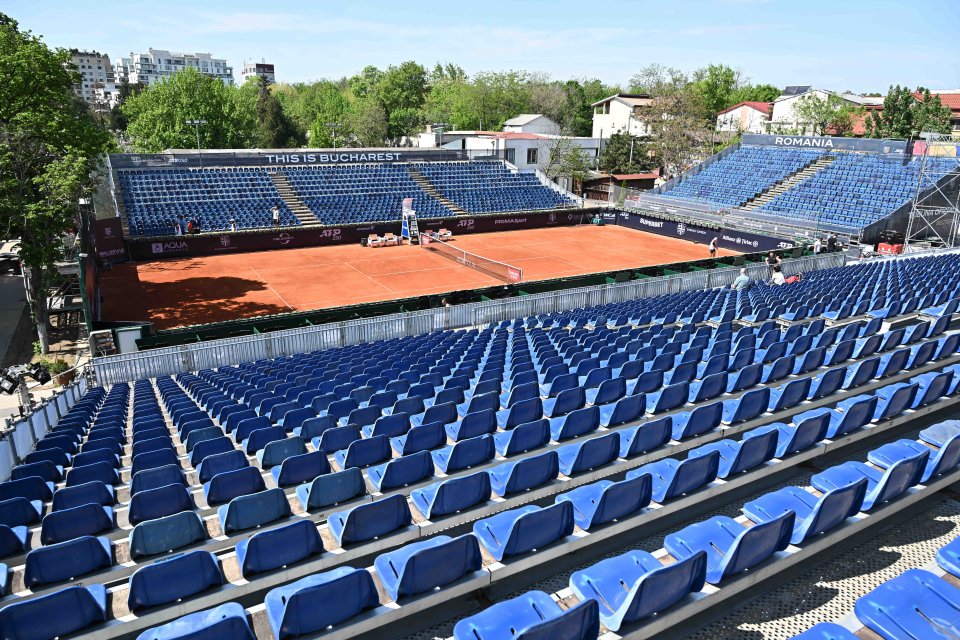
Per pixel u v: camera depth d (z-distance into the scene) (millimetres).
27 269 26641
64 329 27594
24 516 7512
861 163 45031
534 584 6500
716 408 9211
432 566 5500
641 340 15797
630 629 5016
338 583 4996
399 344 19656
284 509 7082
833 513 6156
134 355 18828
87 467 8594
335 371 15281
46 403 14102
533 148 68000
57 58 27734
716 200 49688
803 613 5957
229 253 39656
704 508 7891
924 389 10422
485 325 23438
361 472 7828
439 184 51781
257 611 5500
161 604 5535
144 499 7051
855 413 8797
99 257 35125
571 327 20281
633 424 9953
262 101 110500
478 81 114188
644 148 76688
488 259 38031
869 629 4883
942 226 39000
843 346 12969
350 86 154750
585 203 60750
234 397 13945
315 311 23406
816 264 30969
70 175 23766
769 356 13422
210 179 44438
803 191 45344
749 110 94125
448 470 8234
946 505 7703
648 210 50469
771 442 7941
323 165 49094
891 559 6723
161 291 31266
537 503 7996
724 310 19406
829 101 77375
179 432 11453
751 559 5621
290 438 8961
